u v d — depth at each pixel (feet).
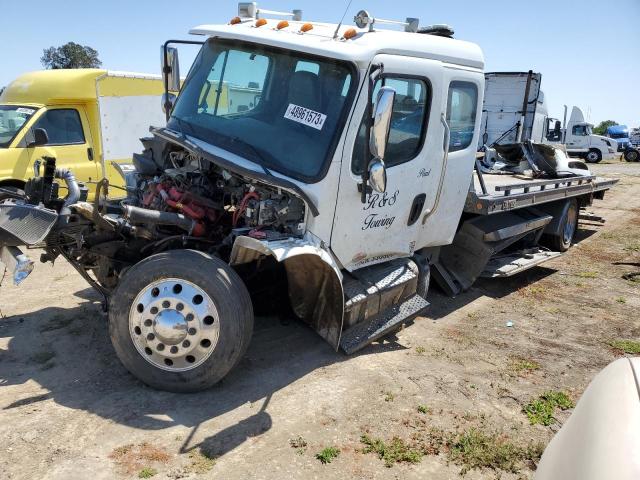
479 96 18.74
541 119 79.36
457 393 14.01
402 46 14.90
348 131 13.65
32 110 29.66
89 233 14.21
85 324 16.83
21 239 12.96
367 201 14.83
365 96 13.76
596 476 5.63
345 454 11.23
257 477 10.31
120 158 33.32
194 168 15.44
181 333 12.37
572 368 15.87
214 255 14.12
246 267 14.73
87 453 10.68
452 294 21.99
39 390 12.98
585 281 25.26
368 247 15.61
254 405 12.75
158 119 35.70
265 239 12.62
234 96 14.80
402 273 16.87
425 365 15.51
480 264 21.65
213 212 14.89
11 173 27.96
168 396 12.87
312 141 13.69
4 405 12.25
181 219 14.01
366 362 15.38
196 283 12.33
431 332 18.17
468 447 11.62
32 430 11.30
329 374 14.48
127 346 12.83
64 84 30.60
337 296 13.97
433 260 21.12
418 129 16.17
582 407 6.93
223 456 10.85
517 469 11.12
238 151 13.91
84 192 15.15
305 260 13.61
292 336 16.74
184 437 11.35
